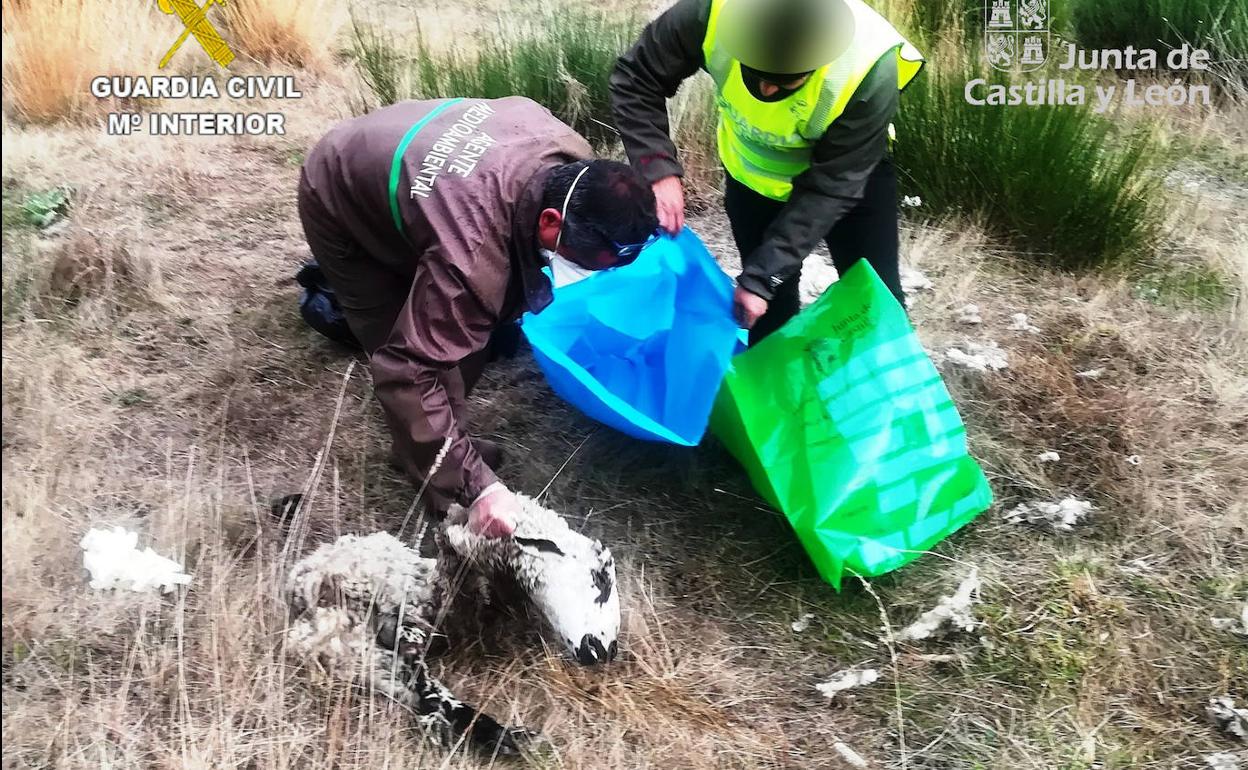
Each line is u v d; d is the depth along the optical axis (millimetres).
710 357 2365
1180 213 4000
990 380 3098
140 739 2002
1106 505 2699
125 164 4133
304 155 4363
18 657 2143
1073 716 2160
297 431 2859
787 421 2453
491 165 2020
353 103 4656
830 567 2336
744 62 2256
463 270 1951
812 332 2510
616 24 4867
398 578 2098
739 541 2578
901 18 4742
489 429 2902
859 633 2350
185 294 3398
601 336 2746
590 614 2004
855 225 2682
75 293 3303
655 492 2719
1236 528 2627
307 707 2037
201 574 2330
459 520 2104
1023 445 2898
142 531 2486
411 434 2041
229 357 3119
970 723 2146
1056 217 3674
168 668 2123
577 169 1938
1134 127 4418
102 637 2201
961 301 3498
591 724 2088
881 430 2445
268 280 3510
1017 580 2471
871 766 2059
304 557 2385
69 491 2574
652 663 2232
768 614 2395
